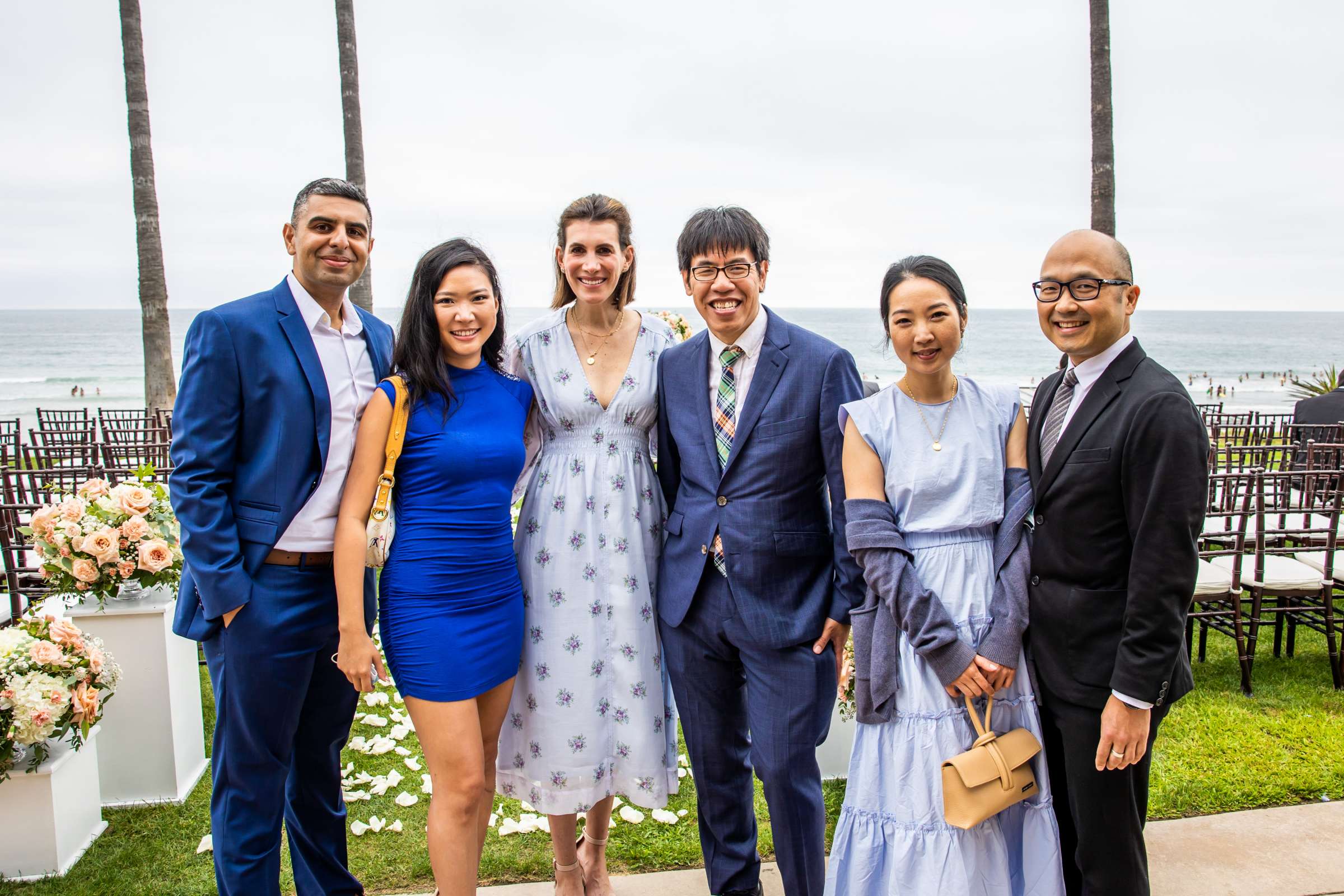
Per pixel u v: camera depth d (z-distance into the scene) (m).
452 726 2.19
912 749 2.03
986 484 2.08
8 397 36.34
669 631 2.48
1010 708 2.05
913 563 2.07
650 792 2.55
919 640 1.98
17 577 4.25
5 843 2.71
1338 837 2.82
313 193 2.21
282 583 2.18
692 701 2.46
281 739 2.22
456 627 2.21
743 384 2.40
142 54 10.80
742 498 2.34
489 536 2.29
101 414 9.46
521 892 2.65
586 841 2.66
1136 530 1.84
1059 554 1.98
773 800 2.28
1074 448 1.95
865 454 2.14
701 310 2.34
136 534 3.17
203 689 4.34
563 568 2.48
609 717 2.53
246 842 2.19
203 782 3.38
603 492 2.52
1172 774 3.27
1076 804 1.98
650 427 2.64
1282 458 5.16
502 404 2.38
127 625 3.18
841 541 2.30
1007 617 2.01
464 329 2.26
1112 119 8.92
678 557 2.46
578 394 2.51
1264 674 4.43
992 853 2.00
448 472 2.22
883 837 2.08
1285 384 33.19
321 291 2.28
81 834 2.91
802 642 2.31
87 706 2.79
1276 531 4.99
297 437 2.18
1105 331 1.93
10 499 5.07
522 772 2.55
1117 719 1.83
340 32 10.21
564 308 2.63
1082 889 2.01
